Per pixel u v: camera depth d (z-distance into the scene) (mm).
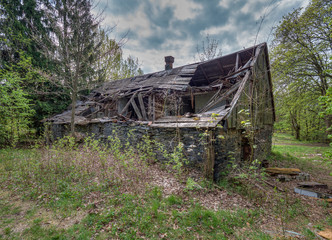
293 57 13727
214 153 5422
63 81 11172
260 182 5617
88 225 3160
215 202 4160
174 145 6512
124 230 3008
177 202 3980
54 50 10922
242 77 7816
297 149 14086
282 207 4180
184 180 5227
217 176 5406
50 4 11070
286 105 15594
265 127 9477
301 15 12734
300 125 22359
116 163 5879
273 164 8516
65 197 4148
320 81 14133
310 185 5492
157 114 8586
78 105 13789
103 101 12727
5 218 3393
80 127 11594
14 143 10156
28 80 11375
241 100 6781
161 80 10578
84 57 10445
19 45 11461
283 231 3105
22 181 5070
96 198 4090
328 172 7633
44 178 5125
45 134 9422
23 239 2824
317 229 3383
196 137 5844
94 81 12672
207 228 3176
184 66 10961
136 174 5281
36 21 12102
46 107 12234
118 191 4348
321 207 4359
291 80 14266
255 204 4227
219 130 5605
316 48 13023
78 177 5250
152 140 7320
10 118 9820
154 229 3061
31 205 3885
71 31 10258
